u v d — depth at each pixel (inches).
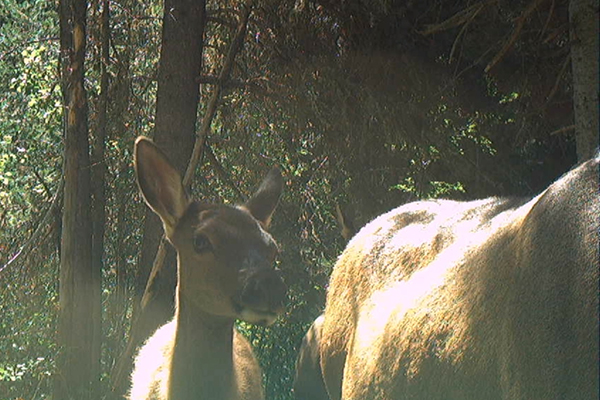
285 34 419.5
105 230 418.6
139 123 422.6
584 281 78.5
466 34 376.2
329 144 410.0
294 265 398.6
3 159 379.6
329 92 410.0
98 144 401.4
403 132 405.7
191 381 203.8
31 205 408.5
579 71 280.4
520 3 384.2
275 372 388.2
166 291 382.0
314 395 237.0
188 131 398.0
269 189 229.9
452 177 415.5
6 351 359.3
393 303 125.3
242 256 191.8
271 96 413.7
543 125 415.5
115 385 366.3
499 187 412.5
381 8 411.5
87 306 370.6
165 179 209.2
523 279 86.1
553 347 79.9
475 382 95.0
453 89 406.6
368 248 144.8
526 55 399.9
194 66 399.5
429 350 104.7
